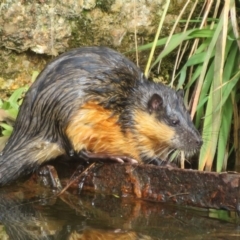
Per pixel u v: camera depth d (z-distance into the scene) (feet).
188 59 33.83
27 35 35.68
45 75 30.86
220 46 32.50
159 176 27.96
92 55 31.40
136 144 31.83
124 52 36.73
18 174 30.60
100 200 28.07
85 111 30.42
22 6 35.22
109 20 36.32
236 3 35.24
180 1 36.58
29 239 22.17
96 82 30.76
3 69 36.09
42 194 29.01
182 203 27.35
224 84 30.94
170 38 33.78
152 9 36.52
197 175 26.91
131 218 25.03
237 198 25.91
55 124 30.35
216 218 25.12
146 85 32.27
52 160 31.35
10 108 34.55
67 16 35.86
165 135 31.63
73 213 25.77
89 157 30.45
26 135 30.78
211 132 31.63
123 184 29.01
